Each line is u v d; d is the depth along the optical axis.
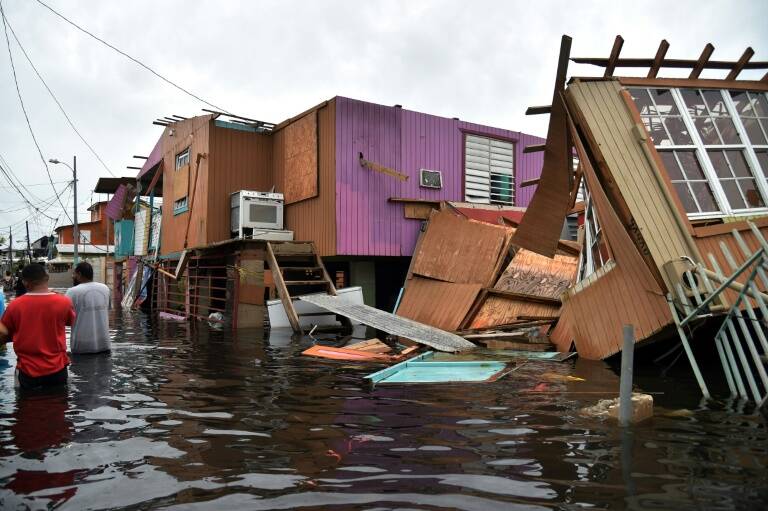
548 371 7.13
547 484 3.19
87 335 8.45
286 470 3.43
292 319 12.36
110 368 7.31
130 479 3.29
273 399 5.48
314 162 14.76
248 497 3.00
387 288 17.55
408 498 2.98
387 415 4.82
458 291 12.34
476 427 4.43
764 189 7.82
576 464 3.53
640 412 4.67
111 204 28.64
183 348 9.48
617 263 7.62
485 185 16.92
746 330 5.47
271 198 15.74
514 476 3.32
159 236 20.84
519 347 9.54
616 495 3.03
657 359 8.00
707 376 6.85
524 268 12.16
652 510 2.83
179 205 18.86
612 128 7.72
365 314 11.24
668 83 8.17
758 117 8.38
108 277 32.12
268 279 17.05
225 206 16.20
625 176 7.38
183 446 3.93
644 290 7.11
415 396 5.62
